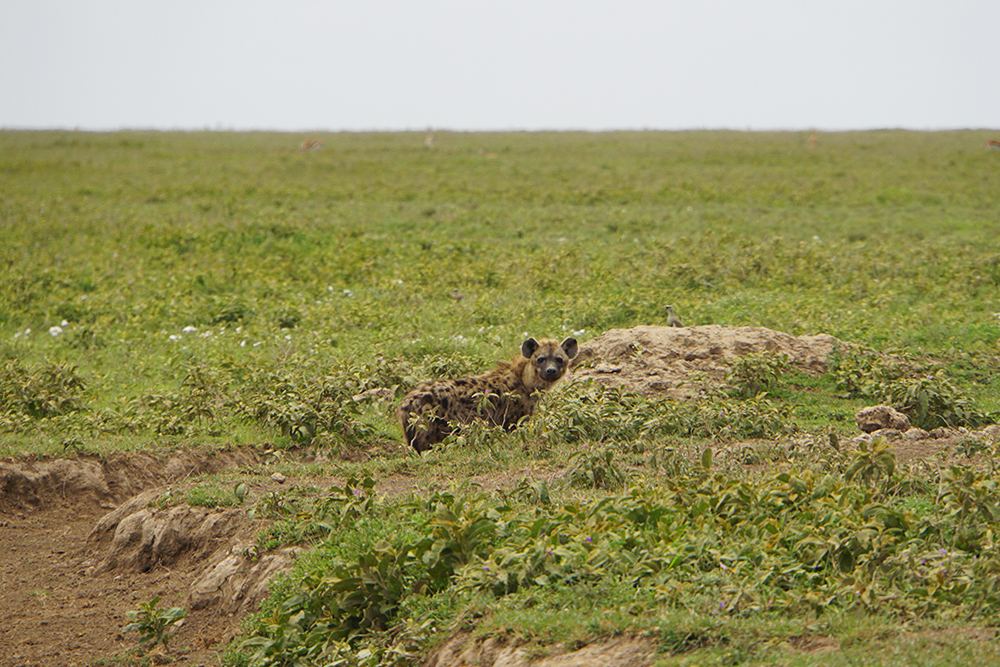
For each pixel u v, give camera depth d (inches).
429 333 2050.9
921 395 1403.8
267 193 4284.0
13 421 1482.5
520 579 772.6
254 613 942.4
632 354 1630.2
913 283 2461.9
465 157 5674.2
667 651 649.0
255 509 1074.7
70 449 1375.5
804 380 1582.2
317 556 933.2
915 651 601.9
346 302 2327.8
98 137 7017.7
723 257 2731.3
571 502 976.9
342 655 793.6
